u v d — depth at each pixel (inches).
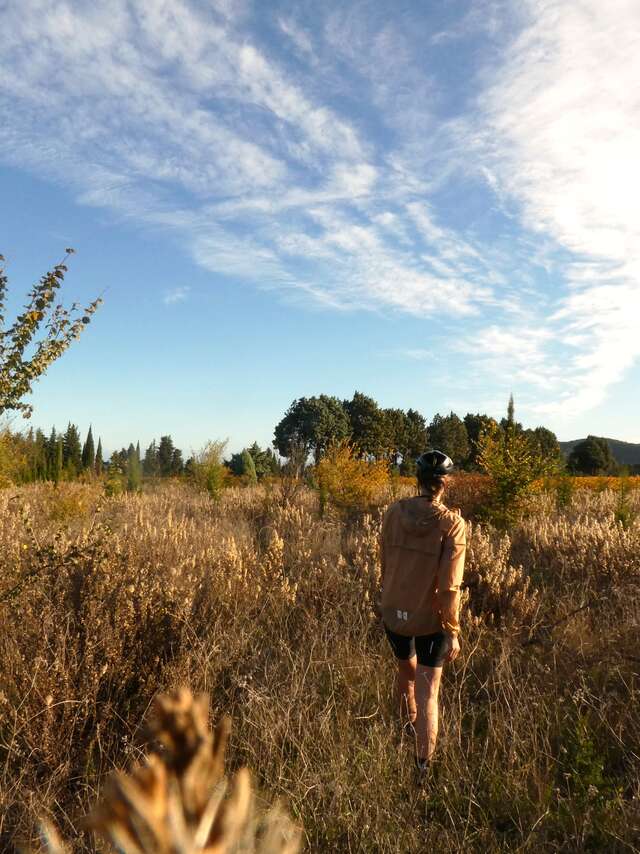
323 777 122.4
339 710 148.4
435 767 135.6
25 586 160.6
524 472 405.4
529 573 281.6
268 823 9.9
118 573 177.0
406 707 151.9
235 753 130.7
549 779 128.6
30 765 117.8
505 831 117.7
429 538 141.9
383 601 148.3
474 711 157.8
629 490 574.2
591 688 163.6
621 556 272.7
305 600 217.9
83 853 90.3
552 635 198.2
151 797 9.0
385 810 114.7
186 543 266.5
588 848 111.1
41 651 136.6
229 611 192.9
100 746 123.6
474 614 220.8
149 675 143.2
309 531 351.3
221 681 156.3
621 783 126.4
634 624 195.9
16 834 99.6
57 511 366.6
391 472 642.2
